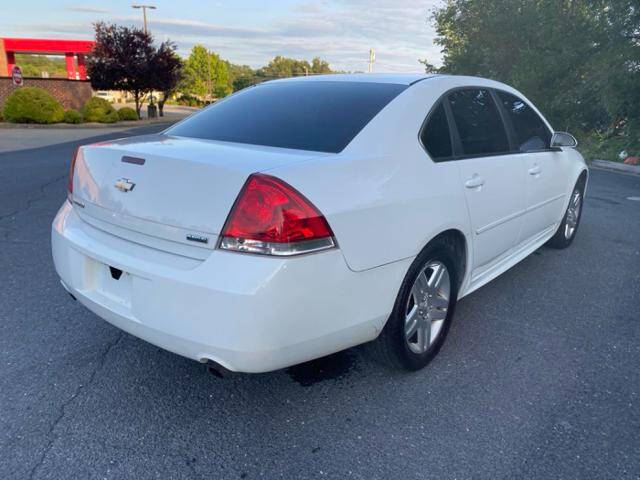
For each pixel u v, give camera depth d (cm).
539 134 444
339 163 245
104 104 2600
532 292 429
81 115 2506
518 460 235
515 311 392
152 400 272
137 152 254
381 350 282
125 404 268
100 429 248
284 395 279
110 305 254
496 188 347
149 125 2634
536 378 301
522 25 1991
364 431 252
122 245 250
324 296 228
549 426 258
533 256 523
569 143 439
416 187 272
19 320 352
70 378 288
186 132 313
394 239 256
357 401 276
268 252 212
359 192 243
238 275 211
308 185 225
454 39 2434
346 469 228
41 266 453
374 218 246
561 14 1783
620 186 999
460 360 319
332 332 238
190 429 251
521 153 397
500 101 389
